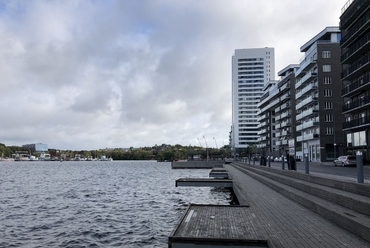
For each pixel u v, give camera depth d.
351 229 8.12
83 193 33.19
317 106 77.56
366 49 51.50
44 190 36.62
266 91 152.75
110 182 49.34
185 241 8.16
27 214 20.42
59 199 28.19
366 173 24.11
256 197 15.59
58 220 18.41
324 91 75.62
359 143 57.38
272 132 136.12
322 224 9.25
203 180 27.33
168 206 23.69
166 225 17.00
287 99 111.69
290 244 7.42
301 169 33.31
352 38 55.03
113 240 14.03
